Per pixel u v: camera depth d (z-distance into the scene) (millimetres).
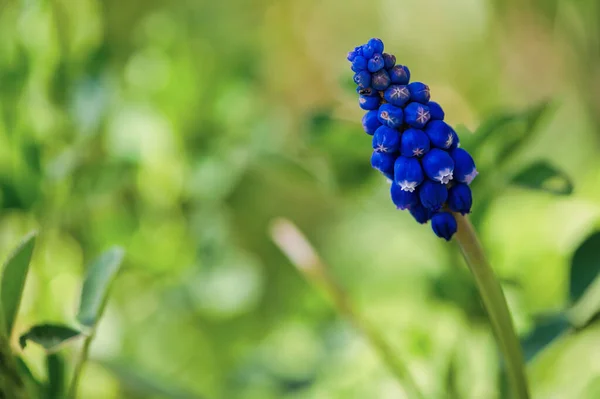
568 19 569
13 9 468
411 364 459
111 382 480
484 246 416
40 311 448
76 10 456
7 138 442
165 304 538
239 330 585
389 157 333
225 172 521
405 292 555
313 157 463
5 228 466
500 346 350
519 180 397
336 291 402
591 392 441
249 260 561
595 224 452
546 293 461
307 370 486
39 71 448
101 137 507
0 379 346
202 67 574
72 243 503
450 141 329
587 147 606
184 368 547
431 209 332
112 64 480
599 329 456
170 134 526
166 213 539
